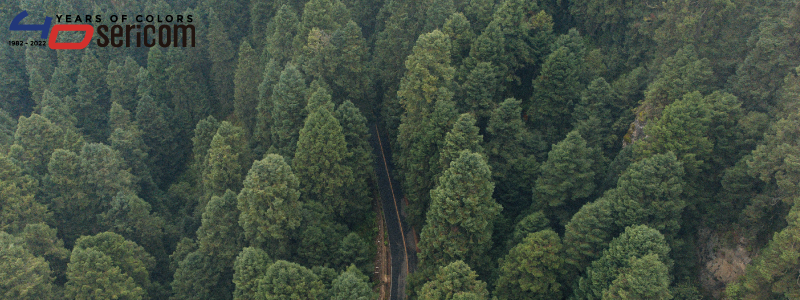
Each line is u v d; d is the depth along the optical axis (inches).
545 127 3437.5
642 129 2888.8
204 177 3376.0
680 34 3041.3
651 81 3134.8
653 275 1994.3
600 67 3508.9
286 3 4503.0
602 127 3154.5
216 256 2832.2
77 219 3282.5
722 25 2989.7
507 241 2817.4
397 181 3833.7
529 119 3567.9
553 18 4025.6
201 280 2746.1
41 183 3358.8
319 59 3619.6
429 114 3112.7
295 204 2763.3
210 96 5029.5
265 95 3604.8
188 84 4781.0
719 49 2940.5
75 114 4362.7
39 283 2463.1
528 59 3563.0
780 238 1961.1
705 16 3006.9
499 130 3073.3
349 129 3316.9
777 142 2176.4
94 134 4436.5
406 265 3206.2
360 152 3321.9
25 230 2751.0
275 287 2362.2
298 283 2406.5
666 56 3122.5
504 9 3612.2
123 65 4894.2
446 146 2832.2
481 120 3282.5
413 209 3275.1
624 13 3503.9
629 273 2065.7
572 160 2701.8
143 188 3841.0
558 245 2423.7
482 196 2586.1
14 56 4931.1
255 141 3914.9
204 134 3585.1
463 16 3587.6
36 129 3440.0
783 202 2187.5
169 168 4441.4
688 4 2989.7
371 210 3599.9
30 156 3378.4
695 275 2544.3
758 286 2046.0
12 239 2549.2
